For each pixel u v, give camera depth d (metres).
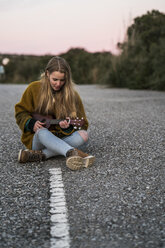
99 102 9.12
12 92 14.43
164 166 3.04
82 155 3.08
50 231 1.91
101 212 2.13
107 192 2.46
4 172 3.01
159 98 9.75
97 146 3.87
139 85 14.31
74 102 3.25
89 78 22.44
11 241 1.81
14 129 5.24
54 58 3.10
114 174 2.85
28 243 1.79
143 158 3.32
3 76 30.06
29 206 2.26
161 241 1.77
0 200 2.37
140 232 1.87
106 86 16.64
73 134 3.27
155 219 2.01
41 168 3.09
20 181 2.76
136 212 2.11
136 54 16.59
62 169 3.04
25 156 3.24
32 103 3.28
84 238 1.82
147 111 6.94
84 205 2.24
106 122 5.64
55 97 3.22
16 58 32.53
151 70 14.61
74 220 2.03
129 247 1.72
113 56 16.98
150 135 4.41
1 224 2.00
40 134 3.11
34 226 1.97
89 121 5.81
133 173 2.87
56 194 2.45
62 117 3.25
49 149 3.15
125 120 5.80
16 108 3.27
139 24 17.95
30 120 3.17
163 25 16.83
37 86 3.25
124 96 10.84
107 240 1.79
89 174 2.87
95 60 23.38
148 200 2.29
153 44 15.23
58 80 3.04
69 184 2.65
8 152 3.73
